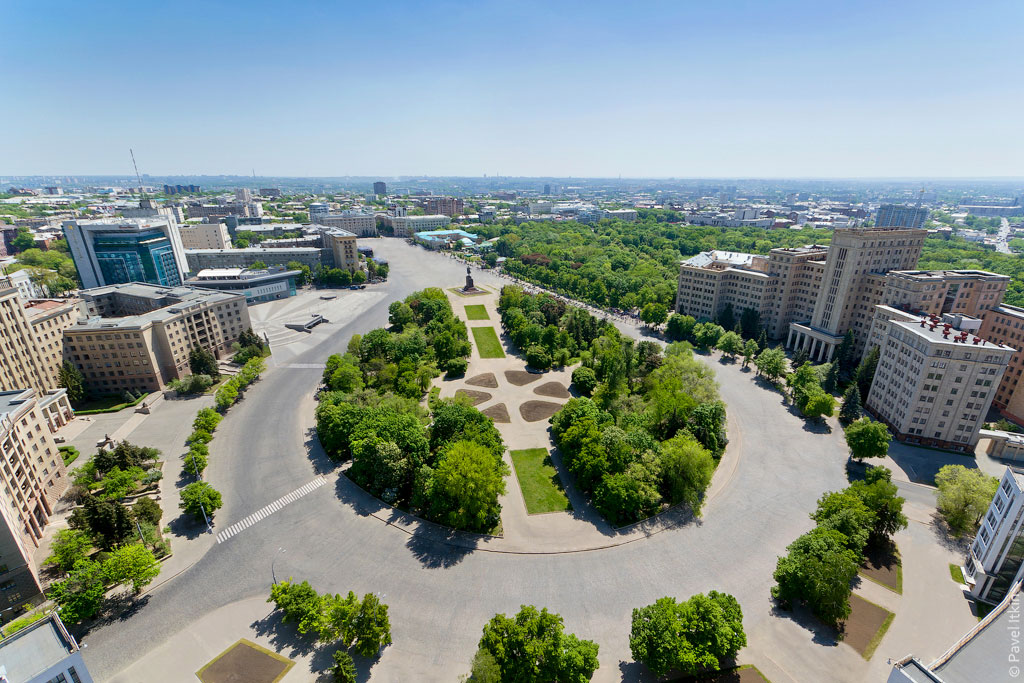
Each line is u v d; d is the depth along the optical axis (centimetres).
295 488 11750
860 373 16250
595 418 12675
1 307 13325
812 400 14775
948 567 9462
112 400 16088
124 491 10856
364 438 11875
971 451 13275
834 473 12475
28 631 6425
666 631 7088
